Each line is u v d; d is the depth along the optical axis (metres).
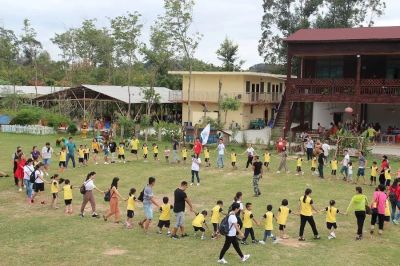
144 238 14.05
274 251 13.16
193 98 50.34
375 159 30.72
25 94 54.22
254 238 13.98
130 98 46.34
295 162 29.42
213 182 23.02
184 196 14.21
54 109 49.09
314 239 14.48
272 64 66.94
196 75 50.50
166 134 39.00
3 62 69.94
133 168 26.50
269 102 53.50
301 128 40.47
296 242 14.15
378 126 39.09
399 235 15.12
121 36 46.22
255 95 50.28
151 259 12.16
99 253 12.54
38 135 41.59
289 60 37.31
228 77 49.38
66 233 14.33
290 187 22.12
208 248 13.26
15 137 39.62
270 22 64.75
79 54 70.75
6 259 11.89
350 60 39.53
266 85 54.72
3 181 22.44
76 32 69.88
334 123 41.25
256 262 12.14
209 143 36.56
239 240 13.91
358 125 36.69
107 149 28.31
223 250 11.95
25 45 68.69
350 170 23.75
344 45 35.72
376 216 15.18
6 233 14.23
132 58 47.94
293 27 62.78
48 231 14.52
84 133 40.88
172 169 26.38
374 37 34.81
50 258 12.04
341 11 60.75
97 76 69.31
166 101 52.12
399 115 39.47
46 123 44.06
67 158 26.19
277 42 64.69
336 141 32.22
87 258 12.11
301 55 37.25
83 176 23.91
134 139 29.83
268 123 55.09
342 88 36.69
